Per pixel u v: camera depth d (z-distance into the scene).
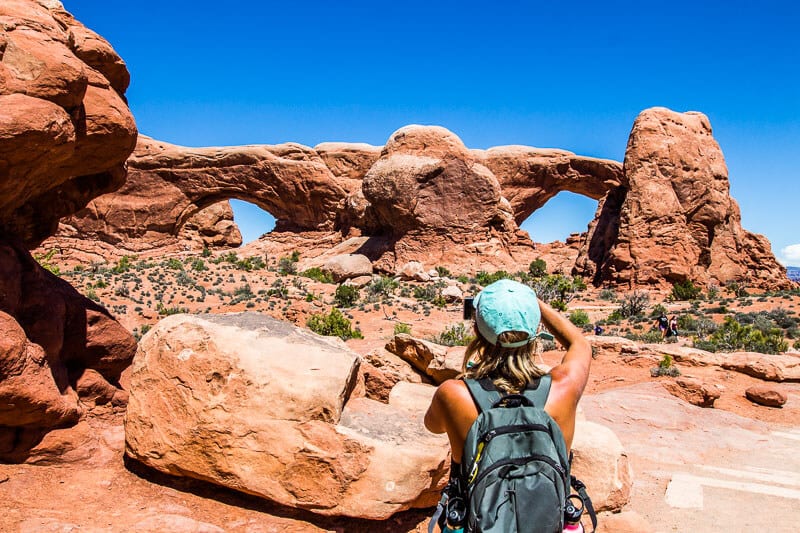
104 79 6.84
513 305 2.17
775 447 10.54
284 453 4.71
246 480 4.75
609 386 17.14
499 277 51.91
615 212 58.88
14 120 5.06
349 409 5.20
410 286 49.47
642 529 5.55
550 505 1.87
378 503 4.66
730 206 57.66
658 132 55.75
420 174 59.50
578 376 2.24
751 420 12.66
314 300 42.47
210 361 4.91
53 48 5.71
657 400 13.04
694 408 12.88
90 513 4.52
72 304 6.61
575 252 69.69
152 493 5.01
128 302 39.50
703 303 45.16
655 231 53.28
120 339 7.02
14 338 4.92
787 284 55.44
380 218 64.38
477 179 60.66
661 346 21.03
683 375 18.22
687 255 53.16
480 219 60.72
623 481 6.07
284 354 5.02
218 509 4.90
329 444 4.72
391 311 39.75
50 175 6.58
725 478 8.44
